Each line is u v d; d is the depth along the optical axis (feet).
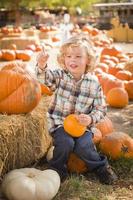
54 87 7.87
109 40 36.42
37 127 8.14
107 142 8.63
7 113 8.16
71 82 7.77
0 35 35.58
